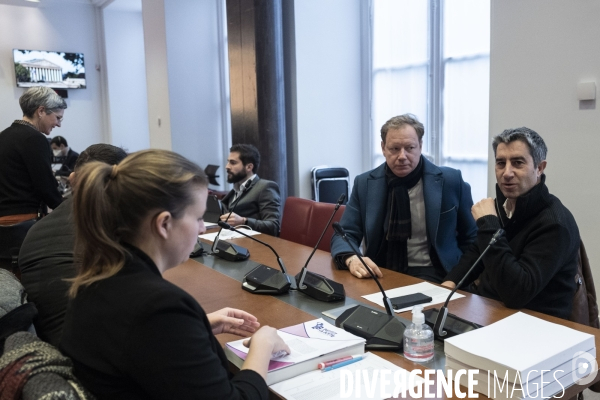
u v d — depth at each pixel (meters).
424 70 4.46
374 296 1.85
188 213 1.02
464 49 4.14
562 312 1.80
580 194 2.97
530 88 3.13
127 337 0.89
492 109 3.34
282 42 4.79
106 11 7.97
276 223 3.35
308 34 4.80
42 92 3.35
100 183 0.96
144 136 8.46
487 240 1.77
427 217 2.40
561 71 2.98
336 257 2.25
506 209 1.96
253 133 4.82
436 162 4.43
